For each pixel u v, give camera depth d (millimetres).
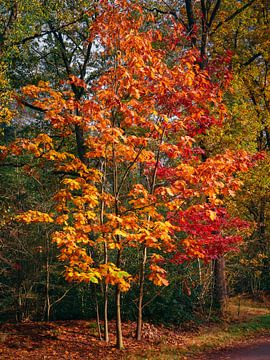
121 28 9055
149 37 9414
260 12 18031
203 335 11695
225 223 11242
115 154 9797
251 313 15312
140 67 8438
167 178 10008
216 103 9938
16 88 17234
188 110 9727
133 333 11195
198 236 10734
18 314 14008
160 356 9055
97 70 17156
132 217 8727
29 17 14102
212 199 9078
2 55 13766
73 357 9031
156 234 8273
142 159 9836
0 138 17750
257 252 19172
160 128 9133
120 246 8500
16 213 12992
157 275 8477
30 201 14102
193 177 8633
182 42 12242
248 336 11766
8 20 14312
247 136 14578
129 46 8664
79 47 17141
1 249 13398
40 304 13938
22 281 13391
